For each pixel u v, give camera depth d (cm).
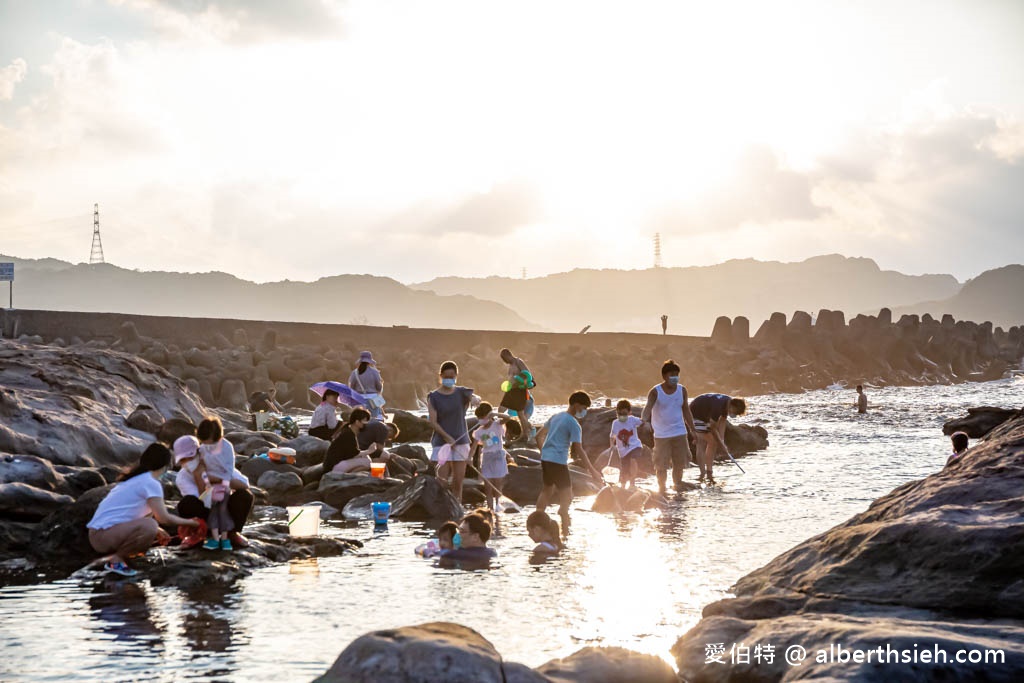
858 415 3622
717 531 1120
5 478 1129
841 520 1192
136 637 664
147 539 906
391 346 5281
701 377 6166
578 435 1158
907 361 7894
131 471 933
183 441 977
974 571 644
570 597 790
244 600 776
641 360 5981
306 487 1426
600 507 1302
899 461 1947
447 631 522
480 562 936
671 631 688
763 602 680
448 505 1246
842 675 498
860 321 8088
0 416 1395
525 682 483
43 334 4119
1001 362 8981
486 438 1327
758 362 6506
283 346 4822
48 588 818
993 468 787
